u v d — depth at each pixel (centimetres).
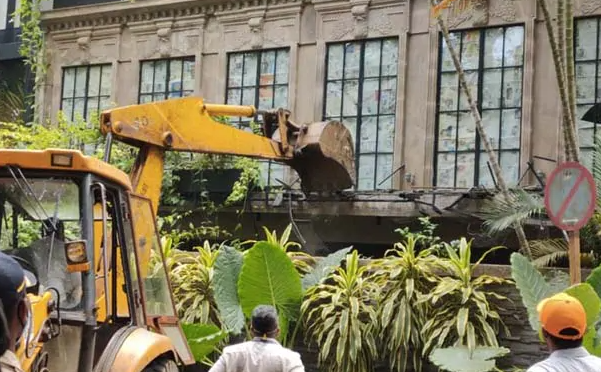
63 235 568
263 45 1761
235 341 1044
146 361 573
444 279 975
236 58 1797
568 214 739
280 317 996
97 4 1930
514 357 957
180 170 1570
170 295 767
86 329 542
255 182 1570
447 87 1591
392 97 1639
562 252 1016
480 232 1423
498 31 1555
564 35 1011
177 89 1855
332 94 1695
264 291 984
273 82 1753
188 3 1827
